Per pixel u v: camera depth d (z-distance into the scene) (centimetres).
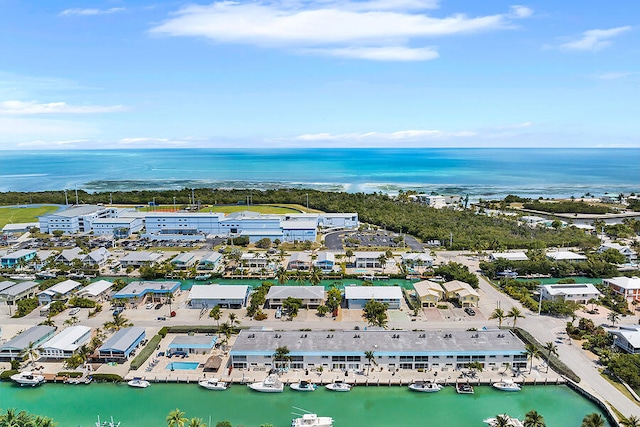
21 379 10325
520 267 18388
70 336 11825
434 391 10156
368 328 13100
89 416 9306
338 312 14488
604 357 11219
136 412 9444
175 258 19600
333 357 10912
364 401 9881
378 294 14938
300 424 8812
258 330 12006
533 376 10656
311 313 14388
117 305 14925
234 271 18812
